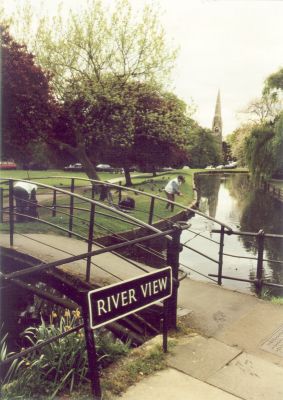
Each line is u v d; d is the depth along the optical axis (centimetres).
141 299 360
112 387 353
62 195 2180
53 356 372
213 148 10194
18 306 737
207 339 459
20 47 1622
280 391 362
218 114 16125
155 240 1521
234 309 555
